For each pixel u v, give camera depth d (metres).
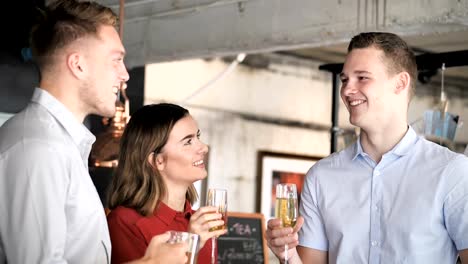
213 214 2.22
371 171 2.39
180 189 2.47
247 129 6.82
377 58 2.29
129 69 5.66
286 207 2.20
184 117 2.47
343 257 2.36
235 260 4.78
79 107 1.98
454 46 6.81
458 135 7.90
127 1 5.05
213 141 6.56
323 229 2.48
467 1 3.52
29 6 4.97
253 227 4.92
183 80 6.39
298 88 7.27
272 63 7.05
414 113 7.88
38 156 1.80
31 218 1.76
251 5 4.48
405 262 2.25
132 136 2.45
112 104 2.01
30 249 1.76
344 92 2.33
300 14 4.24
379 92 2.29
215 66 6.62
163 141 2.41
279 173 7.04
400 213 2.28
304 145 7.29
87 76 1.95
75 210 1.87
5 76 4.96
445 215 2.24
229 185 6.66
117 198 2.43
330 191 2.44
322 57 7.25
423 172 2.29
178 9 4.87
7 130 1.88
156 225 2.36
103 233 1.93
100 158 3.45
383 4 3.86
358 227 2.35
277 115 7.08
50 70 1.96
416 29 3.83
